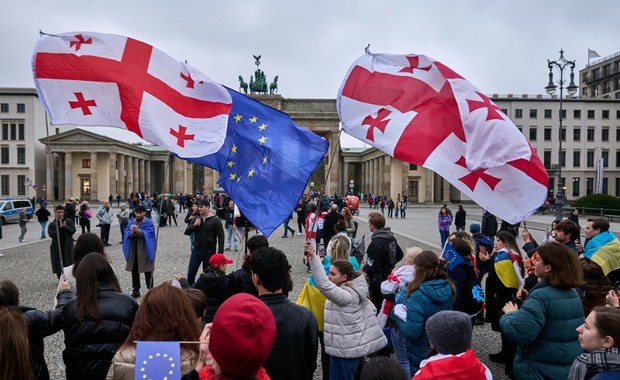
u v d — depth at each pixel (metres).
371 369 3.15
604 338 3.76
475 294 7.02
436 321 3.70
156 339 3.50
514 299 7.75
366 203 88.88
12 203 42.88
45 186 86.06
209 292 6.85
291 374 4.31
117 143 85.94
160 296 3.67
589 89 118.38
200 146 6.26
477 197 6.18
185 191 99.88
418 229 36.31
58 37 6.18
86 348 4.23
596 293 6.23
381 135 6.52
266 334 2.66
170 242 26.12
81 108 6.12
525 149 6.12
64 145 85.06
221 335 2.59
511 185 6.12
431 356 3.90
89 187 88.94
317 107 85.75
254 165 6.84
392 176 89.12
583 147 89.25
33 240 27.84
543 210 62.38
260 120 7.01
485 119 6.22
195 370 3.14
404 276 6.79
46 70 6.11
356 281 5.72
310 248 5.38
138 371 3.16
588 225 8.19
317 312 6.58
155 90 6.32
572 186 89.19
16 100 83.12
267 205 6.63
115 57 6.29
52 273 16.50
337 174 87.00
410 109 6.57
